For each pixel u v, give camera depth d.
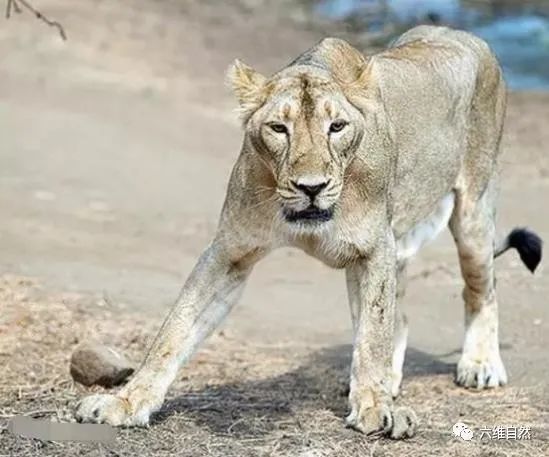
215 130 28.89
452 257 19.59
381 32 40.75
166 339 11.26
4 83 30.67
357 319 11.46
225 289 11.36
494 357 13.41
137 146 26.80
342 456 10.79
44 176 23.97
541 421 12.14
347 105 10.59
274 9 44.53
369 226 11.19
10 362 13.50
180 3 43.72
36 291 16.64
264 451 10.86
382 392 11.33
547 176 25.58
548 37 40.75
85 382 12.74
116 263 18.75
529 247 14.41
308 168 10.17
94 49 34.84
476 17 43.03
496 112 13.80
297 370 13.84
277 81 10.66
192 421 11.56
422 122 12.48
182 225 21.48
